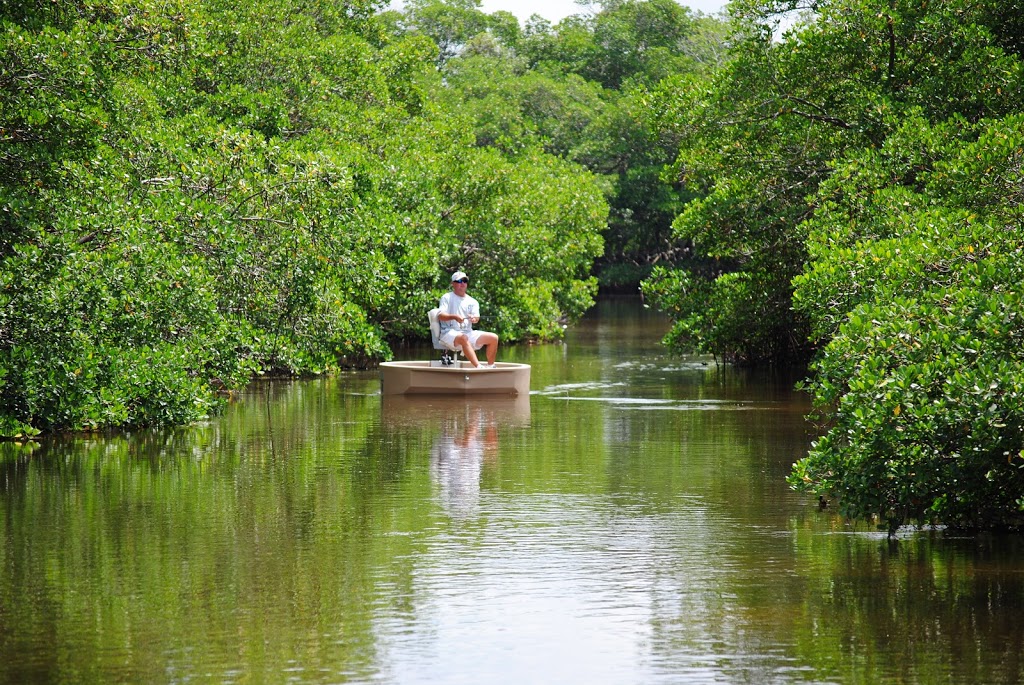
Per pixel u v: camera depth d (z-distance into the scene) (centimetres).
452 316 4719
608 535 2200
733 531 2236
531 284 7681
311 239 4403
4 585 1862
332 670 1484
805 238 4756
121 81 4509
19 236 3453
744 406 4244
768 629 1641
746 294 5412
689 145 4938
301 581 1888
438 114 8294
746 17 4725
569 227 8575
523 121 13012
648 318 10238
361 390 4872
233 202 4269
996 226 2933
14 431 3394
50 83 3328
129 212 3681
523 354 6756
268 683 1437
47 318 3344
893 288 2659
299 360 5019
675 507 2456
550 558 2031
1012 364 2159
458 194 7188
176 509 2427
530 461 3033
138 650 1554
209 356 4038
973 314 2288
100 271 3434
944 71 4219
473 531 2236
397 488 2659
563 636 1616
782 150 4825
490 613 1722
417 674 1472
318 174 4312
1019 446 2094
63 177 3575
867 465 2162
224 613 1720
